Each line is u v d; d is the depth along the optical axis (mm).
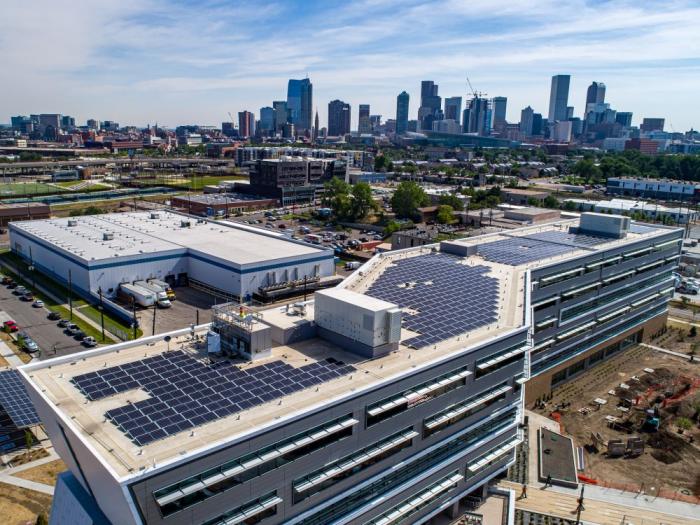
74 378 55188
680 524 69938
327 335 67312
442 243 112750
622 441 87312
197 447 44688
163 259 143500
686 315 148000
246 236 166750
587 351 110625
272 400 52469
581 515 71125
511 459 77500
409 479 62281
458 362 64125
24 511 64188
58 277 147500
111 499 43750
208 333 62375
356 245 195375
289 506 50875
